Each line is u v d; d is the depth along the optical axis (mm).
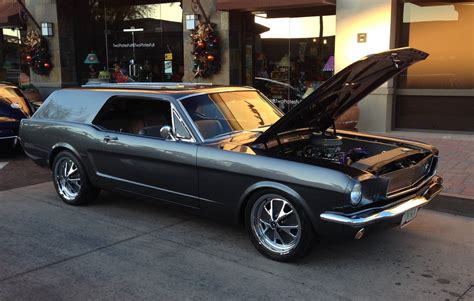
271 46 12109
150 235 5184
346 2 10383
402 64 4859
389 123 10617
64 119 6262
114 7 15164
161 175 5141
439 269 4316
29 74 16516
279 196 4297
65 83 15164
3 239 5078
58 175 6391
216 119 5219
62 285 4008
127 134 5508
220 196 4691
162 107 5445
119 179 5609
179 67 14328
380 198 4109
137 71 15078
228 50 11695
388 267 4352
